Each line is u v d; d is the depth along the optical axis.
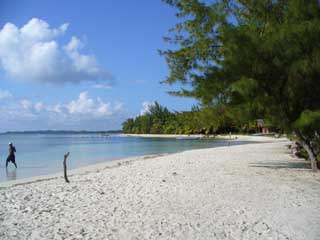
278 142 56.47
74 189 13.59
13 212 9.90
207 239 7.14
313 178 14.87
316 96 14.46
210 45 15.92
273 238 7.12
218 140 79.38
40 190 13.62
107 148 55.22
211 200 10.80
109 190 13.07
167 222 8.45
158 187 13.36
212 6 16.06
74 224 8.45
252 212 9.23
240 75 14.51
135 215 9.18
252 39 13.76
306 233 7.41
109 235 7.52
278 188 12.56
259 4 15.26
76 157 36.75
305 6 13.88
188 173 17.27
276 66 13.84
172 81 16.58
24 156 38.56
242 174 16.41
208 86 15.30
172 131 135.38
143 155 38.22
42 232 7.85
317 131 15.30
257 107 14.35
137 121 176.25
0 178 20.83
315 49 13.30
